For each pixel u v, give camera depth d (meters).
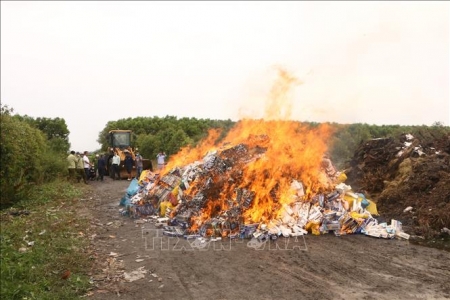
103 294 5.85
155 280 6.36
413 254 7.64
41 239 8.68
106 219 10.97
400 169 12.84
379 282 6.20
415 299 5.57
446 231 8.95
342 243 8.39
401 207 11.08
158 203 11.38
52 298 5.58
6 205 12.96
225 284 6.15
